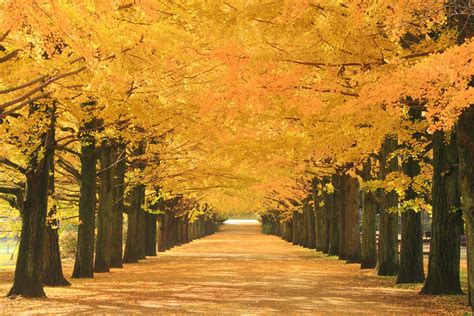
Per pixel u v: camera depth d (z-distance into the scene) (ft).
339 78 32.14
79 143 64.95
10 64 33.65
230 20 30.71
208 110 30.86
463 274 71.10
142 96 43.88
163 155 75.31
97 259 79.61
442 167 48.62
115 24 29.66
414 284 57.67
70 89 36.52
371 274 73.15
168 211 161.99
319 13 29.89
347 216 99.66
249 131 48.60
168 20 33.04
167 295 49.44
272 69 30.68
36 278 47.73
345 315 36.88
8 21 21.56
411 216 59.41
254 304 42.96
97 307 41.04
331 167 79.10
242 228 531.09
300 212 183.62
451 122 23.09
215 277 69.72
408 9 26.30
